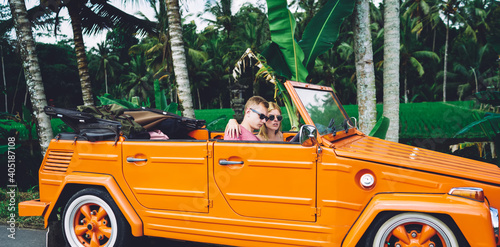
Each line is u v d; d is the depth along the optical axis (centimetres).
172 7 702
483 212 241
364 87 656
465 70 4031
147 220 326
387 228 265
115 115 367
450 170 262
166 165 317
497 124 542
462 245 249
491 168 293
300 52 572
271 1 548
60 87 4816
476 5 4016
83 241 352
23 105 1098
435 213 254
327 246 274
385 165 265
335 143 304
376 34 3812
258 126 347
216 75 4972
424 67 4409
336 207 271
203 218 307
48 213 355
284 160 281
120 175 334
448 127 1599
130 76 5628
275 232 288
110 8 1237
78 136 355
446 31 4281
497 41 633
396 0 630
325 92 368
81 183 341
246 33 3919
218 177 301
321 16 601
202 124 451
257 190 290
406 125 1970
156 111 427
